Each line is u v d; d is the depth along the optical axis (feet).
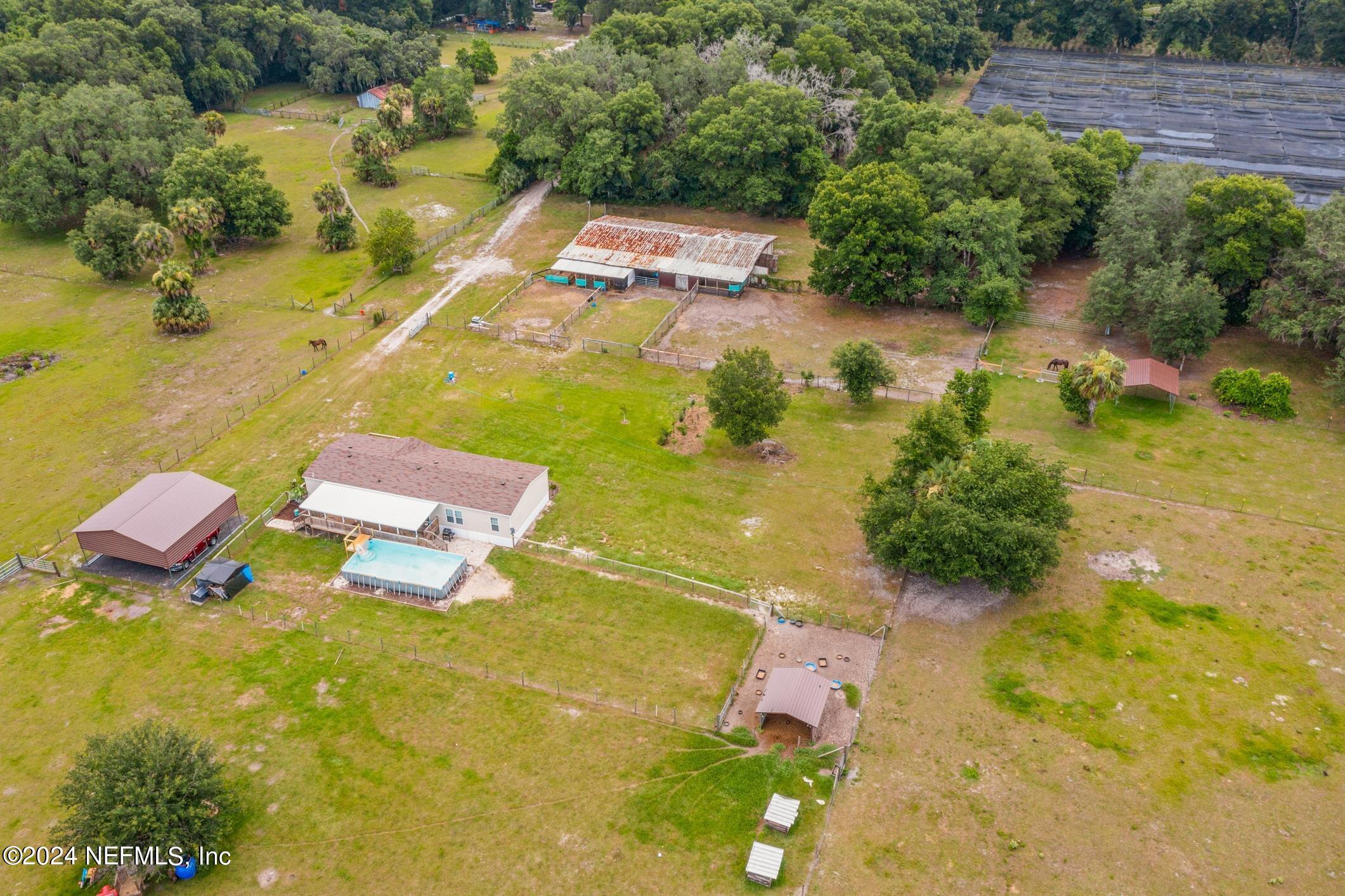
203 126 452.76
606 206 444.14
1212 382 287.48
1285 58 629.51
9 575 215.92
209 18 567.59
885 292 341.41
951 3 610.65
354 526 227.40
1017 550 188.75
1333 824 155.33
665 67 448.65
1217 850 152.05
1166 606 203.41
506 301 353.31
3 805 162.09
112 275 369.09
